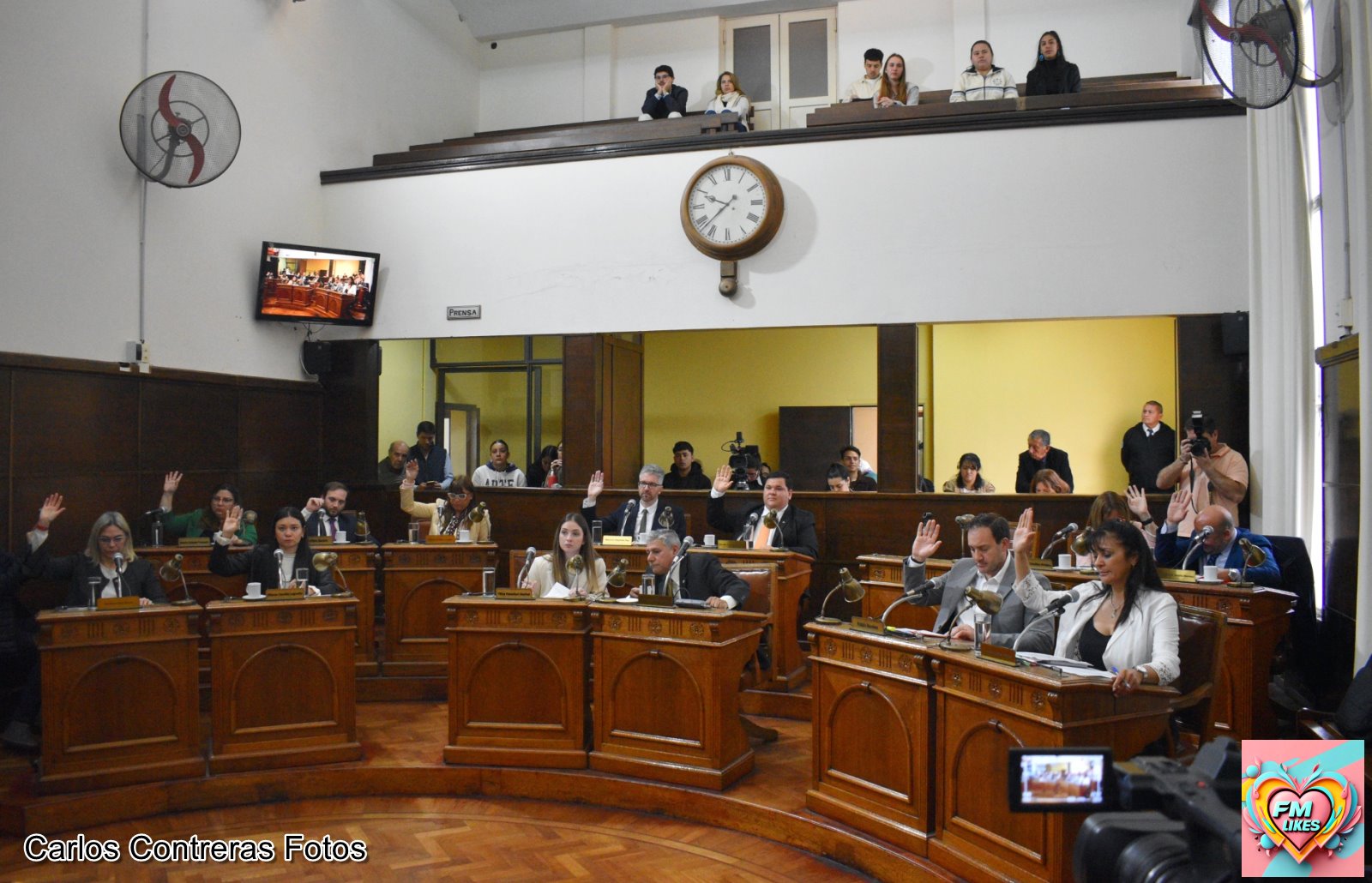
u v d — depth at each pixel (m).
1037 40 9.56
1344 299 4.67
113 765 4.53
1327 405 5.10
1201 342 6.59
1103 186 6.75
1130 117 6.69
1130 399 9.68
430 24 10.09
